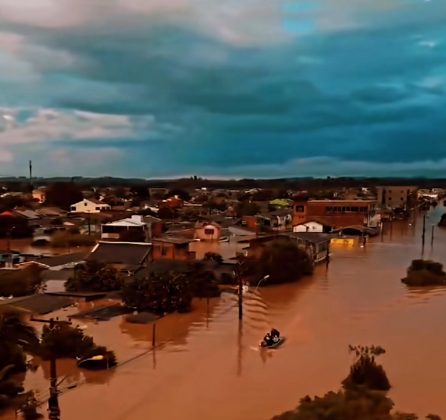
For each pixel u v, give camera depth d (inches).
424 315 1871.3
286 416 941.8
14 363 1259.8
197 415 1069.1
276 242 2689.5
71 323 1638.8
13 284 2101.4
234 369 1334.9
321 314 1886.1
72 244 3641.7
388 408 967.6
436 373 1286.9
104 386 1222.3
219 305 2023.9
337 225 4670.3
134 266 2479.1
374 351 1438.2
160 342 1561.3
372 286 2386.8
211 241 3850.9
